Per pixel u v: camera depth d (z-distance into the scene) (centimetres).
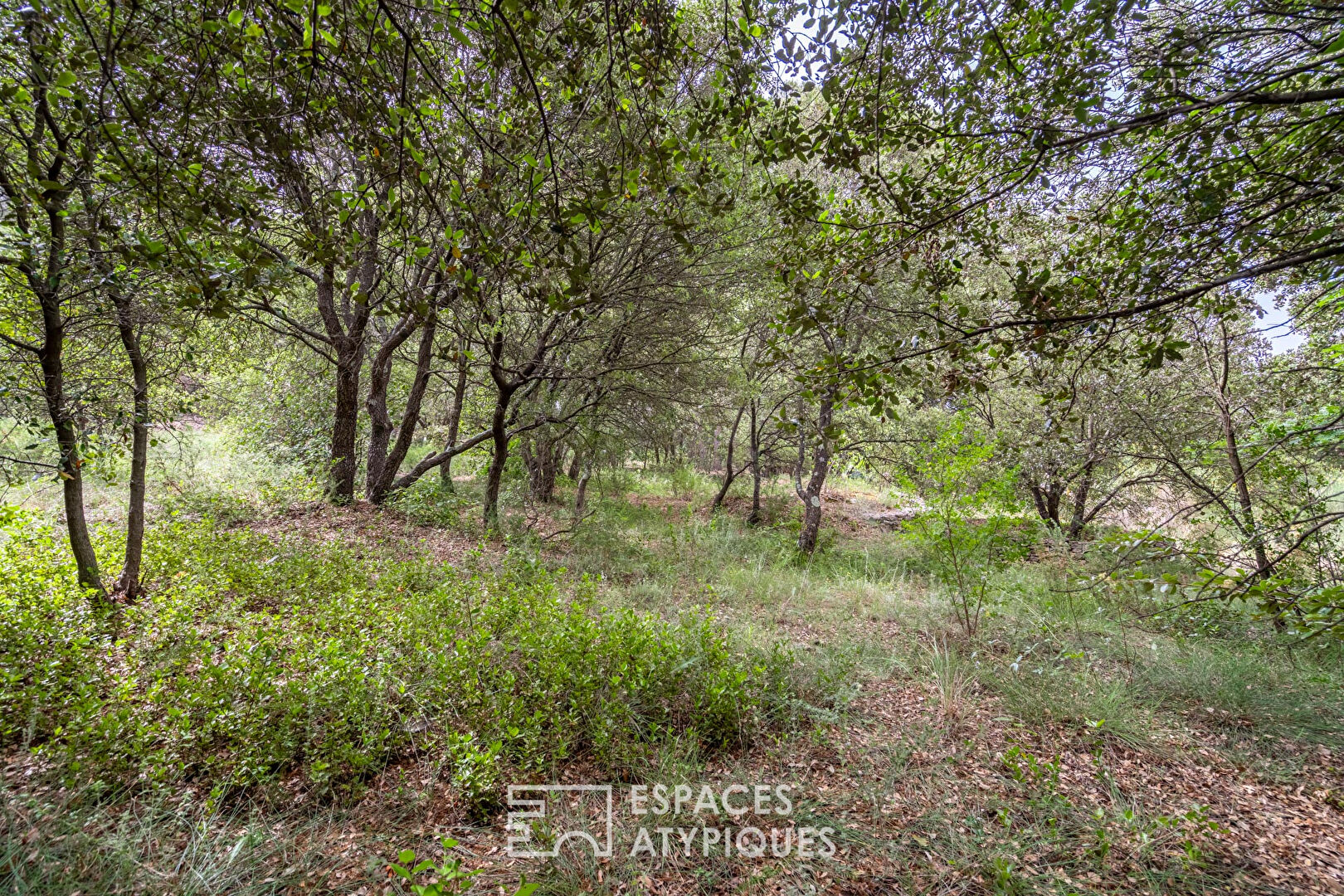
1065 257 297
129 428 480
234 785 289
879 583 821
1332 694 440
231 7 176
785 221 286
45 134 304
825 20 219
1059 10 206
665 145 209
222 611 470
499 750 309
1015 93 238
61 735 279
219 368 930
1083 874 271
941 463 633
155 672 351
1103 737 393
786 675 452
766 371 990
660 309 798
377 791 305
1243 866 278
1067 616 631
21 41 205
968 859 280
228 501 833
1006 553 651
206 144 210
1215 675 470
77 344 500
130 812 262
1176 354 237
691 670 419
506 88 289
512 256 214
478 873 231
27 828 237
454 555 761
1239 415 639
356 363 957
